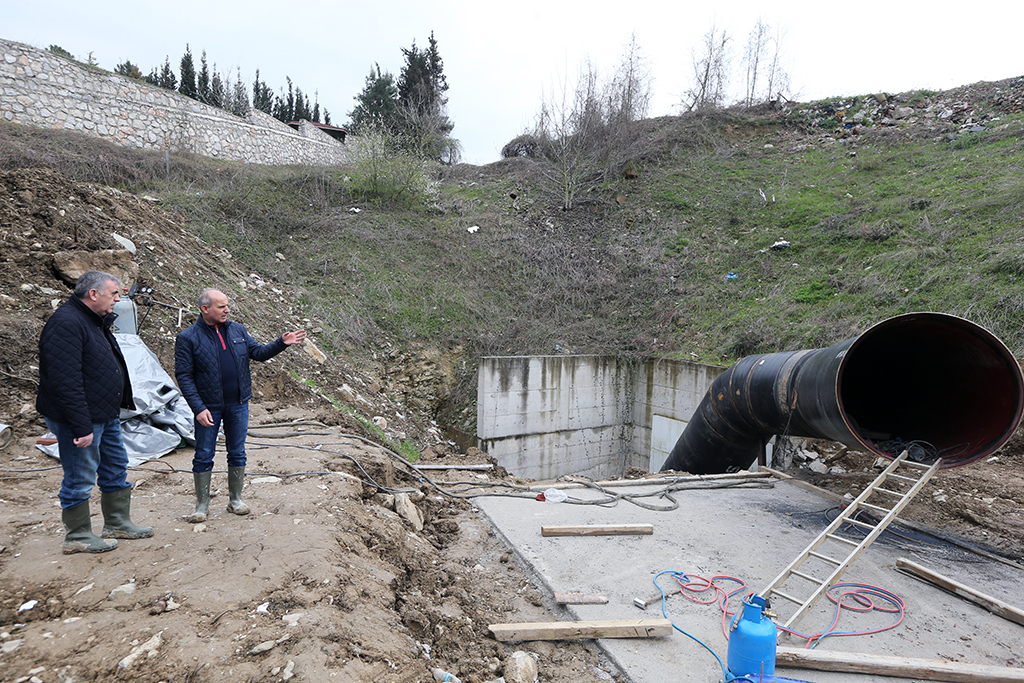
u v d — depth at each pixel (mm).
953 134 18250
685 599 4719
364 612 3324
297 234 14688
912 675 3727
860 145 20047
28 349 6574
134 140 16984
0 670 2496
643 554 5570
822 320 12164
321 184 17281
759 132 23359
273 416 7738
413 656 3133
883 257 13164
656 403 14031
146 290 8648
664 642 4055
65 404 3291
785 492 7949
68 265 7812
